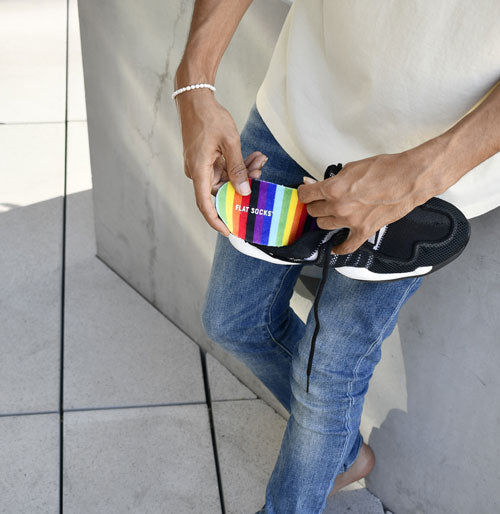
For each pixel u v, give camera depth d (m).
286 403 1.35
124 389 1.60
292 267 1.14
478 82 0.76
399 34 0.77
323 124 0.93
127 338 1.73
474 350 1.09
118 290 1.86
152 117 1.48
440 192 0.77
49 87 2.69
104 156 1.70
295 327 1.26
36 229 2.03
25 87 2.67
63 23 3.10
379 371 1.29
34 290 1.83
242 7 0.98
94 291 1.85
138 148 1.57
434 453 1.25
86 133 2.47
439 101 0.80
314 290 1.32
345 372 1.04
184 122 0.96
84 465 1.43
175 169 1.50
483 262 1.01
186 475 1.43
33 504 1.35
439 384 1.18
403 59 0.78
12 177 2.23
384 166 0.76
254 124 1.08
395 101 0.82
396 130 0.85
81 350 1.68
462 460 1.20
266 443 1.51
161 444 1.49
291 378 1.11
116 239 1.83
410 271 0.92
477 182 0.88
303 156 0.99
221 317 1.18
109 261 1.92
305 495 1.12
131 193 1.67
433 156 0.74
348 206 0.78
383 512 1.40
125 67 1.49
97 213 1.85
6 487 1.38
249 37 1.18
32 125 2.48
